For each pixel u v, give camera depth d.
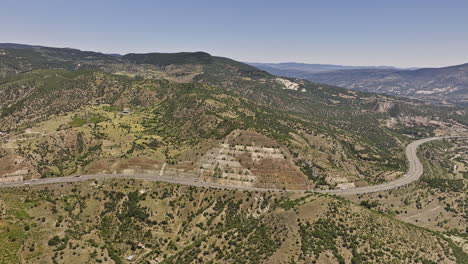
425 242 146.88
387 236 142.62
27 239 133.38
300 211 153.62
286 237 138.12
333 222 144.62
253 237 146.12
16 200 160.38
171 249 156.75
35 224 143.88
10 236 131.38
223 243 147.75
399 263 127.12
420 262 131.62
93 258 137.88
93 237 152.38
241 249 139.38
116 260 143.25
